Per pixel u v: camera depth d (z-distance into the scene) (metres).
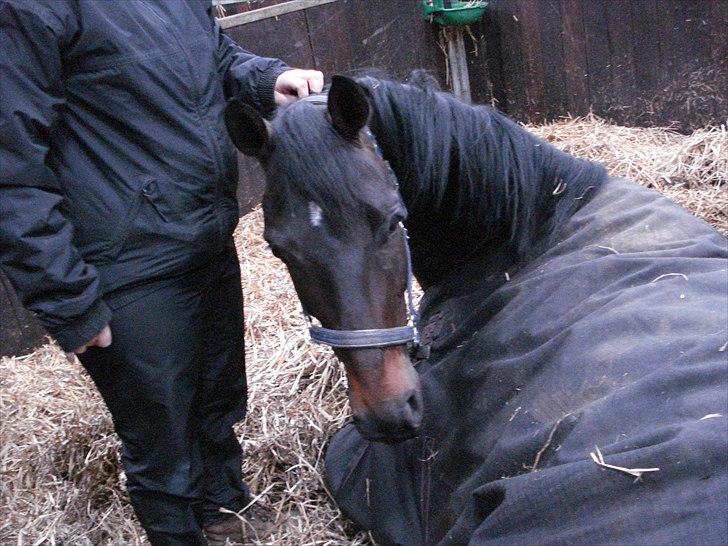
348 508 1.85
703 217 3.24
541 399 1.28
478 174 1.56
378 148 1.44
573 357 1.28
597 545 1.05
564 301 1.40
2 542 2.09
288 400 2.36
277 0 4.37
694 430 1.04
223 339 1.90
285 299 2.99
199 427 1.93
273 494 2.12
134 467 1.75
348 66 4.23
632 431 1.12
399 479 1.68
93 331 1.48
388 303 1.29
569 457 1.14
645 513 1.03
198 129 1.57
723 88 4.16
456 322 1.64
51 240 1.41
